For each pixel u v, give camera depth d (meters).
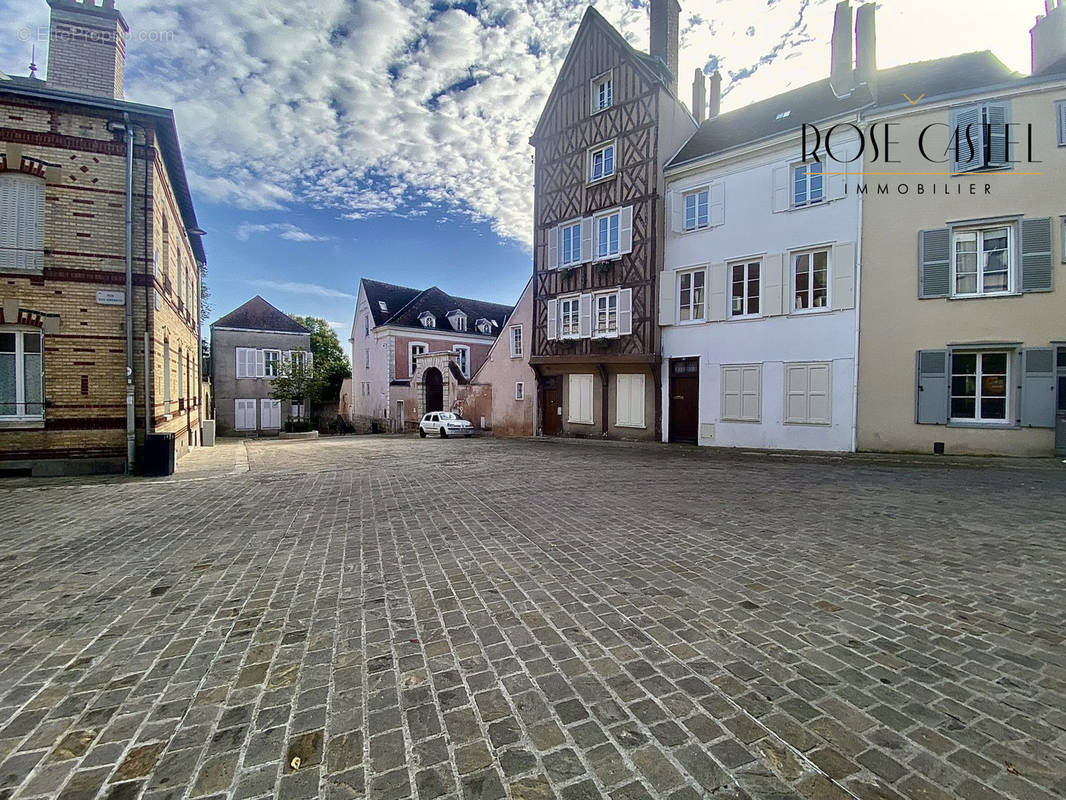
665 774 1.89
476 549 4.80
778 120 14.87
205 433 20.73
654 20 17.80
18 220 9.70
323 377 34.06
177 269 14.30
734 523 5.56
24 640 3.06
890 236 11.95
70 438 9.91
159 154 11.07
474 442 19.03
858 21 13.68
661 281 15.71
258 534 5.51
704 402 14.96
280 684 2.56
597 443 16.47
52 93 9.59
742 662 2.68
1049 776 1.84
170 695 2.48
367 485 8.88
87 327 9.99
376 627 3.19
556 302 18.72
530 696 2.41
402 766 1.97
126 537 5.41
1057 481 7.93
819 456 11.95
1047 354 10.38
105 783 1.90
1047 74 10.77
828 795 1.78
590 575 4.02
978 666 2.61
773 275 13.66
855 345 12.34
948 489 7.37
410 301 37.28
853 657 2.72
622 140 16.77
